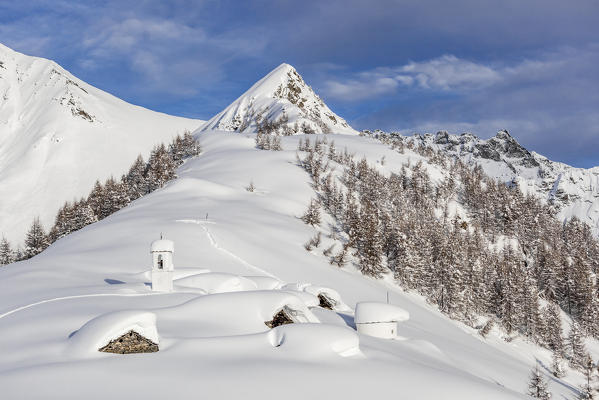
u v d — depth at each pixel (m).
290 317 31.23
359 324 38.59
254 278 46.69
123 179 156.38
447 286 87.31
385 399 19.89
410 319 63.94
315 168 144.38
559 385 64.56
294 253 80.75
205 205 100.88
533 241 142.38
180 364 21.20
